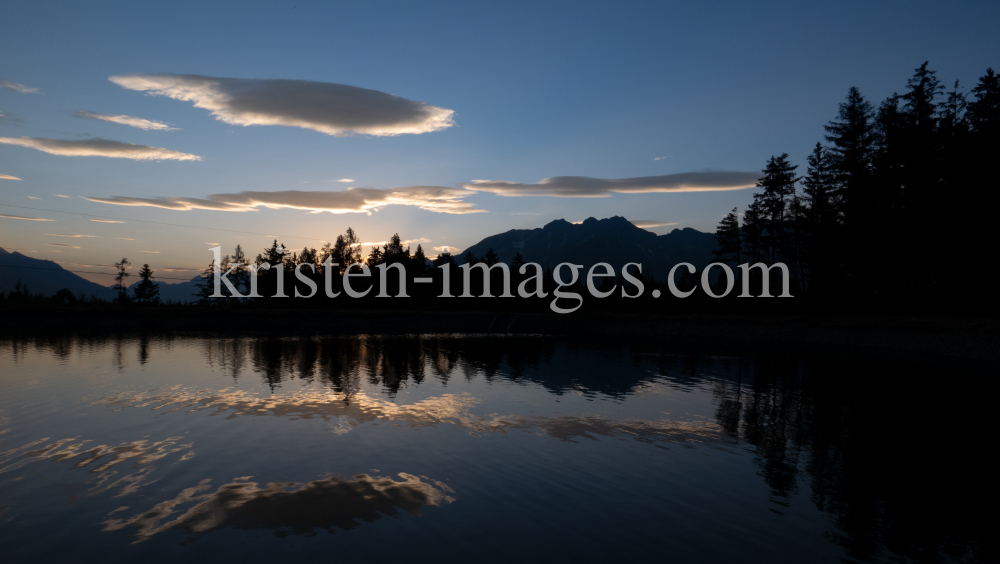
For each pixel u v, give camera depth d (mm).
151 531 8398
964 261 54719
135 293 124125
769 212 77562
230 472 11305
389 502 9844
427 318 83625
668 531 8820
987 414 18812
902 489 11039
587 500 10164
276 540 8164
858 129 66312
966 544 8516
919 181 57375
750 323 62844
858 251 63562
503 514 9398
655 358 37750
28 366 28531
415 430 15305
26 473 11031
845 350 45062
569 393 22297
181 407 17891
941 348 41906
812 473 12055
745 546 8320
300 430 14977
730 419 17641
